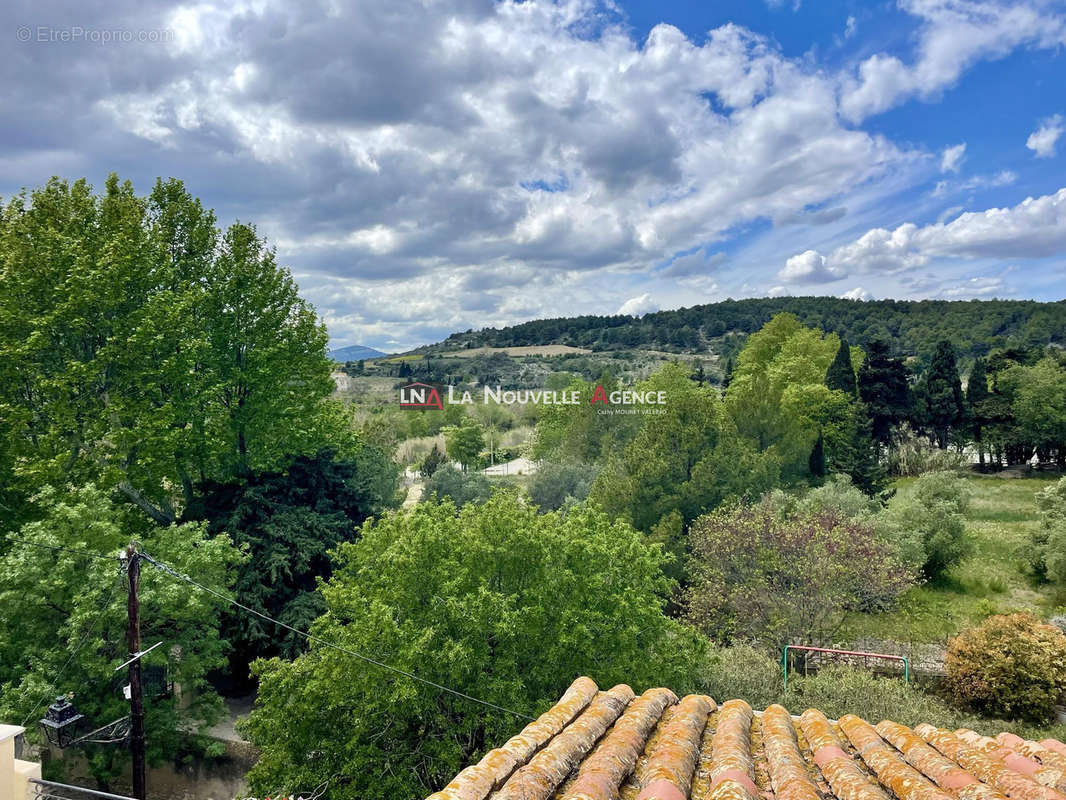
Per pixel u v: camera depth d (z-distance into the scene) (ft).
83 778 71.61
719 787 15.83
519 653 60.85
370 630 57.11
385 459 143.13
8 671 62.13
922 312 631.97
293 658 87.71
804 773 17.95
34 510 82.79
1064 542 116.47
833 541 94.32
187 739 76.02
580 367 622.95
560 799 16.05
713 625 95.66
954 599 116.06
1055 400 209.46
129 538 69.51
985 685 78.48
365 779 56.49
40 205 90.94
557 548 67.00
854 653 73.46
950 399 235.20
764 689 69.21
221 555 72.38
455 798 15.11
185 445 93.15
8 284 81.61
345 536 102.78
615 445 208.95
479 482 180.34
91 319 86.99
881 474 169.17
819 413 208.44
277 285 107.34
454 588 58.90
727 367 395.55
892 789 17.17
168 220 102.32
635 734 20.29
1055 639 79.77
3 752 25.50
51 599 62.90
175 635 72.84
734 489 128.36
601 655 62.08
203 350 94.68
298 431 103.04
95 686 65.57
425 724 59.00
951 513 126.93
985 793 15.81
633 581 67.62
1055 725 74.74
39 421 86.58
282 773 58.80
